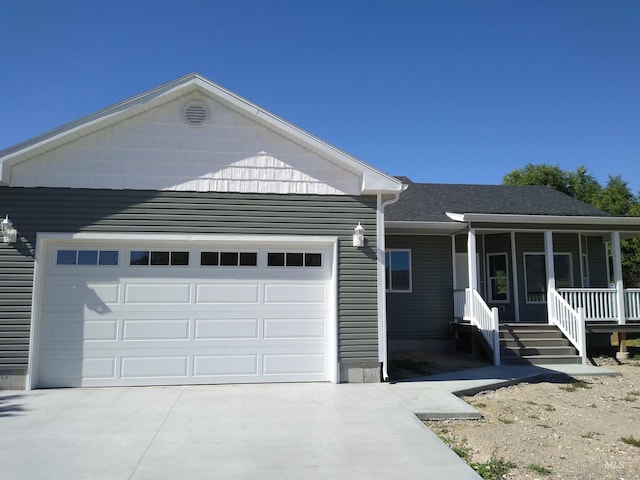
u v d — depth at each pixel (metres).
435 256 14.73
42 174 8.62
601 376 10.66
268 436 5.99
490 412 7.72
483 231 14.22
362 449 5.56
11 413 6.90
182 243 9.02
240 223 9.07
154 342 8.78
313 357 9.18
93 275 8.76
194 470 4.91
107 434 6.02
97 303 8.71
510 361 11.77
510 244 15.30
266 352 9.05
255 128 9.29
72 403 7.48
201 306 8.96
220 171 9.11
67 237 8.55
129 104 8.74
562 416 7.61
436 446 5.69
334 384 8.96
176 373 8.78
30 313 8.35
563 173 39.72
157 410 7.12
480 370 10.77
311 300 9.28
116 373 8.63
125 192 8.80
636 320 13.52
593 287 15.71
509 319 15.08
